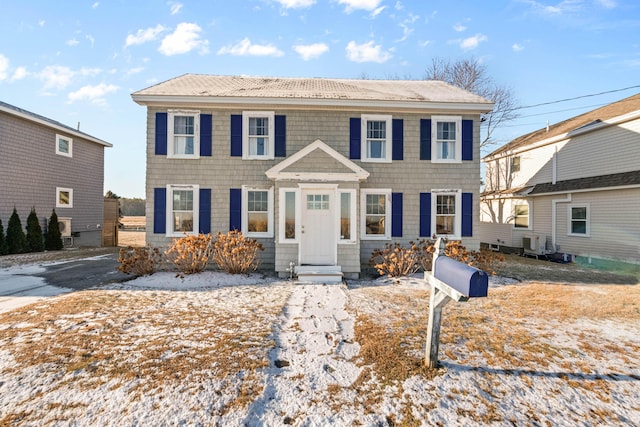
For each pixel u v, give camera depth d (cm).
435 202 1048
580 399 317
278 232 897
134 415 284
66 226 1725
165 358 382
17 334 452
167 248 989
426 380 344
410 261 916
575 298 677
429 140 1046
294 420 283
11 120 1417
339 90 1112
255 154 1025
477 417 289
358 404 305
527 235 1517
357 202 907
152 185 993
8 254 1389
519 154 1673
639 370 371
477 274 287
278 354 402
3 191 1384
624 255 1095
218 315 546
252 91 1049
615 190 1127
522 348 423
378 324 506
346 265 900
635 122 1105
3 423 274
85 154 1855
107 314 545
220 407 297
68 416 283
